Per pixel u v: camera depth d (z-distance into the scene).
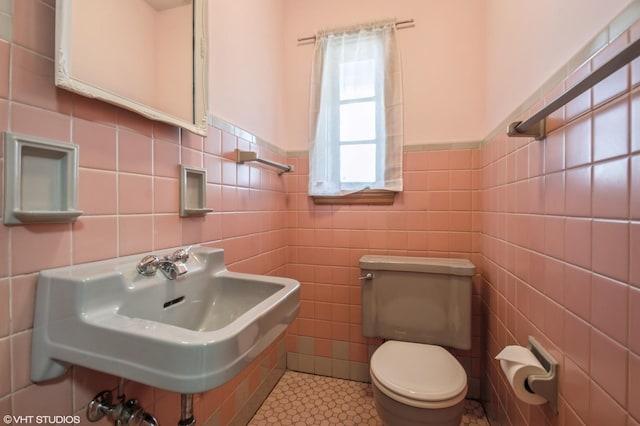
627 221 0.55
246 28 1.39
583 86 0.56
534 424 0.92
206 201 1.09
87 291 0.59
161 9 0.89
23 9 0.58
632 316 0.54
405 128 1.66
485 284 1.49
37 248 0.59
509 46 1.17
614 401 0.58
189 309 0.87
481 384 1.55
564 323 0.76
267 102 1.61
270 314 0.66
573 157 0.73
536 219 0.92
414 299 1.46
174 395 0.94
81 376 0.67
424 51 1.63
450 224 1.61
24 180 0.58
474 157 1.57
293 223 1.82
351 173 1.71
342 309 1.76
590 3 0.67
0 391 0.54
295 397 1.57
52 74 0.62
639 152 0.52
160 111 0.87
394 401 1.01
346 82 1.72
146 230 0.85
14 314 0.56
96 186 0.71
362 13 1.70
